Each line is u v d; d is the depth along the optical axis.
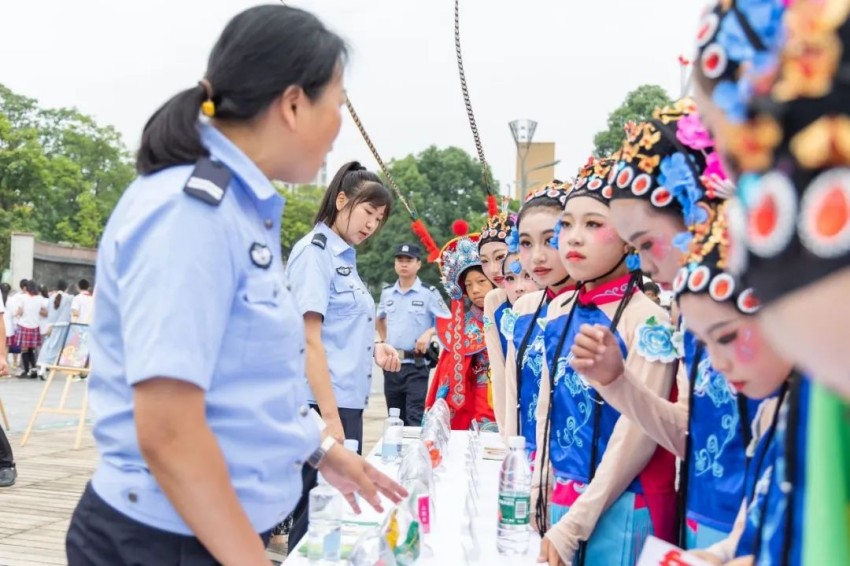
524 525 1.78
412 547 1.49
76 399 9.73
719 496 1.45
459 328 3.97
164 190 1.16
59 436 6.67
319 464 1.68
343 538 1.88
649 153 1.43
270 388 1.23
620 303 1.92
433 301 5.49
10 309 12.41
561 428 2.00
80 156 40.44
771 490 0.96
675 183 1.38
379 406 10.20
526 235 2.41
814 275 0.50
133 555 1.18
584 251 1.90
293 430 1.27
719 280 1.00
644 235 1.46
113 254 1.20
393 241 29.17
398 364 4.08
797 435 0.84
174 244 1.12
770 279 0.53
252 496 1.22
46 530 3.91
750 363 1.00
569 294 2.17
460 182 30.78
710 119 0.70
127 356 1.11
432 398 4.25
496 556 1.75
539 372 2.34
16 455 5.75
